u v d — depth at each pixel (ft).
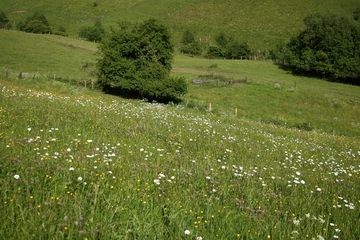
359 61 220.84
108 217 17.63
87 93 114.52
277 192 25.73
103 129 41.01
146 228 17.07
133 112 61.05
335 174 34.06
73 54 216.54
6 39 218.79
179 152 34.73
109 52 132.57
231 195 23.41
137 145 33.81
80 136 34.73
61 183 20.72
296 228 19.45
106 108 60.03
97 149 27.96
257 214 20.71
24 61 174.81
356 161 48.60
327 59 228.22
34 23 320.29
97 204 18.52
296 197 24.56
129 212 18.45
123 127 43.68
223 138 47.11
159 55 139.33
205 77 190.90
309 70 239.91
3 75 107.96
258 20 430.20
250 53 323.16
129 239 16.19
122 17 458.09
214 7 491.72
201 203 21.02
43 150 26.30
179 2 521.65
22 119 38.27
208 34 403.75
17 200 17.37
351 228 20.63
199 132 48.83
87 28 361.30
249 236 17.84
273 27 403.34
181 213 18.81
